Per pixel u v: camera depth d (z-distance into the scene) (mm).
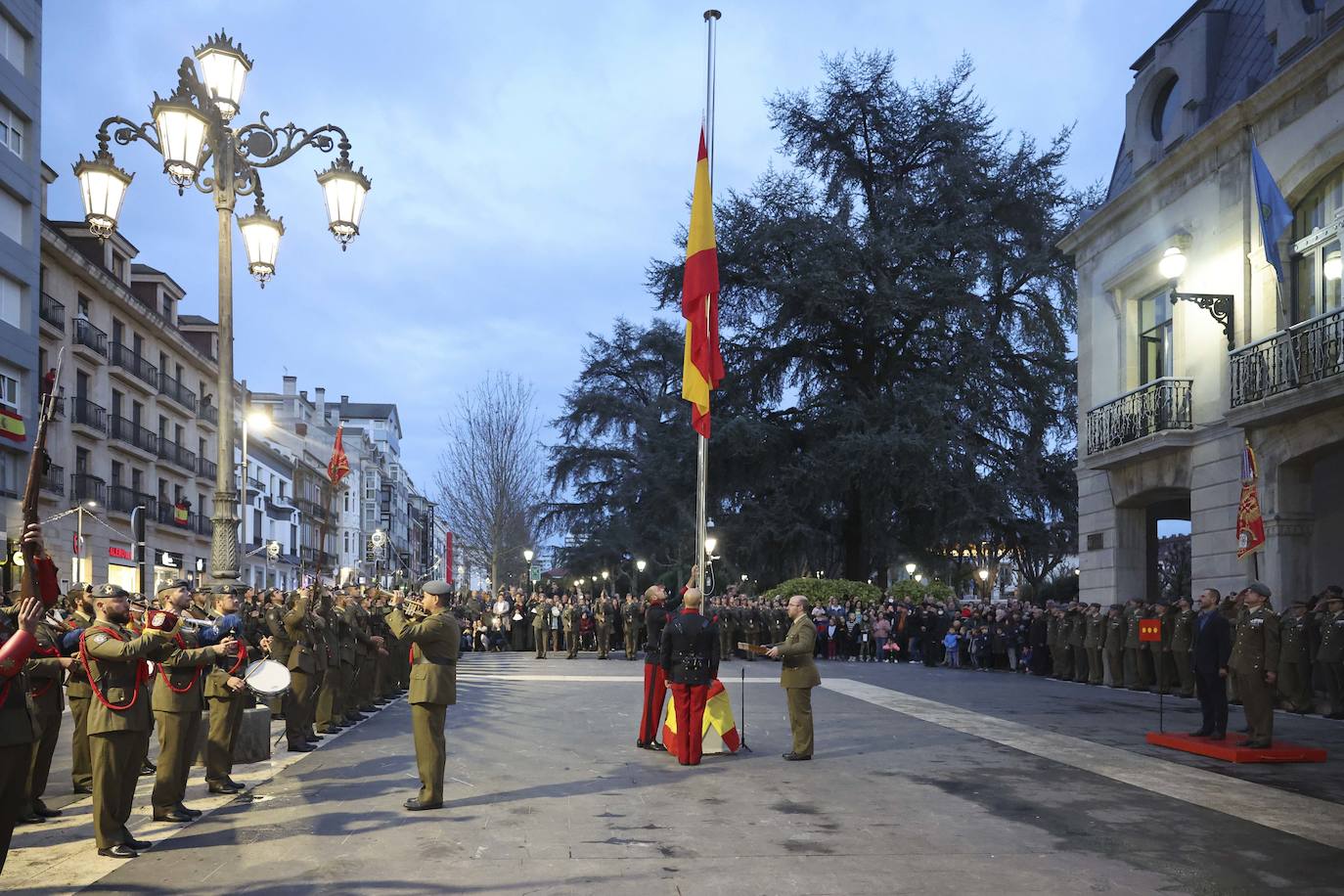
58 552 29875
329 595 12406
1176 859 6371
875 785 8828
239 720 8508
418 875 5887
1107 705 15875
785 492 35375
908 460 32000
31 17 28547
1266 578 16766
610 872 5977
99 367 33656
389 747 10828
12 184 27531
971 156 36281
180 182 9961
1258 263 17250
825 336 37375
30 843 6699
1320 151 15805
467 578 50219
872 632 29922
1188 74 19422
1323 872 6094
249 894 5559
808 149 38344
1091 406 23000
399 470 109312
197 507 43219
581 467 50656
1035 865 6199
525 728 12461
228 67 9891
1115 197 21672
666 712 10859
